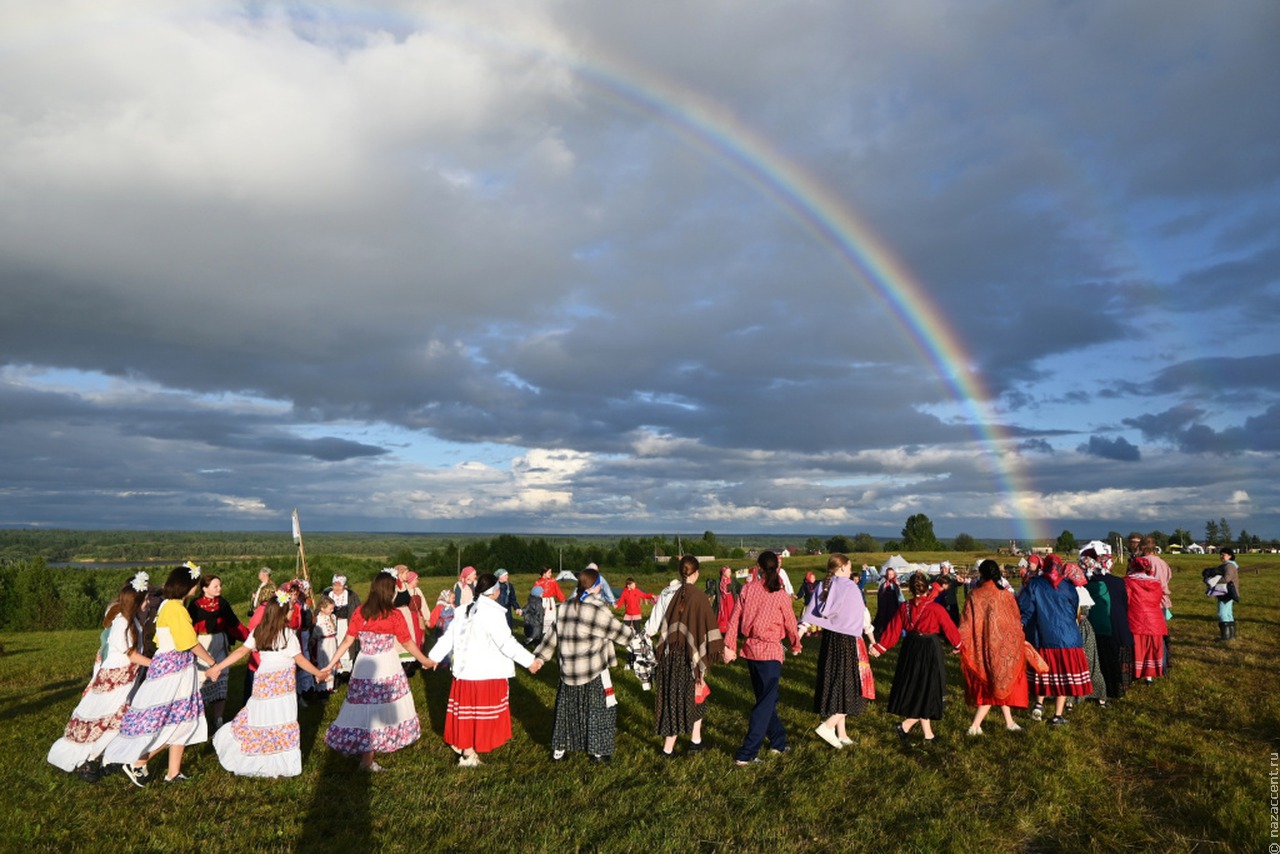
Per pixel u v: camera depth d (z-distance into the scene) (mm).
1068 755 8031
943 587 15125
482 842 6270
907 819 6590
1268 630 18000
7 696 14562
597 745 8188
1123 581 11336
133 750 7398
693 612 8430
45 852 6098
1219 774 7230
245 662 15828
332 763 8453
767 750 8602
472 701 8156
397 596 9250
